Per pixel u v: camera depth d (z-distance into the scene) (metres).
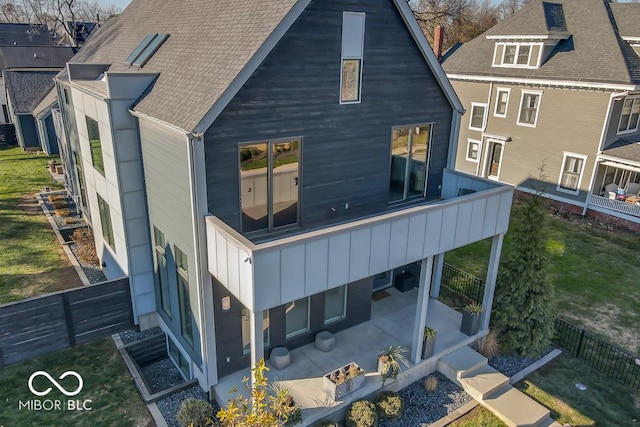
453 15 51.28
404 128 12.43
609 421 10.80
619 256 19.50
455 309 14.38
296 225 11.12
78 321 12.27
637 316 15.18
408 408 10.92
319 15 9.77
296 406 9.51
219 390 10.56
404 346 12.36
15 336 11.46
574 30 25.84
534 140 25.91
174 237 10.66
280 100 9.76
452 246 11.34
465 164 30.62
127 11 19.92
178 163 9.49
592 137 23.05
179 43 12.14
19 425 9.86
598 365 12.66
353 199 11.99
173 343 12.48
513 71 26.59
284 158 10.33
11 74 35.12
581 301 16.00
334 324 12.73
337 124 10.92
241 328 10.83
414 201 13.62
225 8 11.45
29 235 19.14
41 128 31.05
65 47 41.97
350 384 10.38
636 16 24.88
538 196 12.60
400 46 11.43
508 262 12.97
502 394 11.34
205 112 8.59
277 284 8.55
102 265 16.64
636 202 22.70
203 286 9.81
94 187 15.25
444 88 12.62
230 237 8.52
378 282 15.10
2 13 72.94
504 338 12.97
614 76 22.03
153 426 9.94
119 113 11.13
